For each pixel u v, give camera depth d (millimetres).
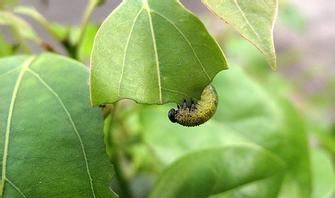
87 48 353
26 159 225
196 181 285
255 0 202
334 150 448
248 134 317
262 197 288
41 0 414
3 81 239
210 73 212
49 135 228
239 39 595
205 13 608
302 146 309
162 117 326
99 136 229
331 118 733
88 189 225
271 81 594
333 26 1109
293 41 1041
